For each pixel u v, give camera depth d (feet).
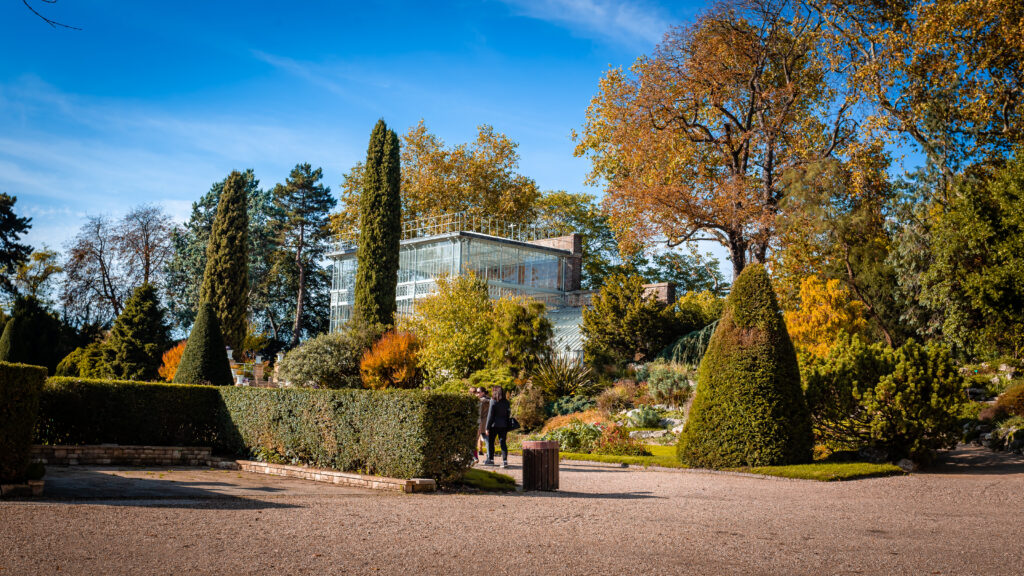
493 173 179.52
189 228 220.02
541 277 151.23
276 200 218.79
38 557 16.19
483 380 87.35
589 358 104.58
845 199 94.79
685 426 50.90
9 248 171.22
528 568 17.16
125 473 36.70
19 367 26.78
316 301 216.95
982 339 70.54
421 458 34.19
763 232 97.25
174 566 16.05
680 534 22.72
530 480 36.81
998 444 54.44
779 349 48.26
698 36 103.40
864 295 92.17
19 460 26.76
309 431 40.70
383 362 97.76
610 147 115.44
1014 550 21.13
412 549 18.97
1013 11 81.15
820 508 30.86
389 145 130.52
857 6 96.68
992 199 70.23
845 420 50.34
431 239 142.51
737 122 107.65
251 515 23.66
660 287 134.21
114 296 167.94
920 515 29.01
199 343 73.51
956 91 87.97
